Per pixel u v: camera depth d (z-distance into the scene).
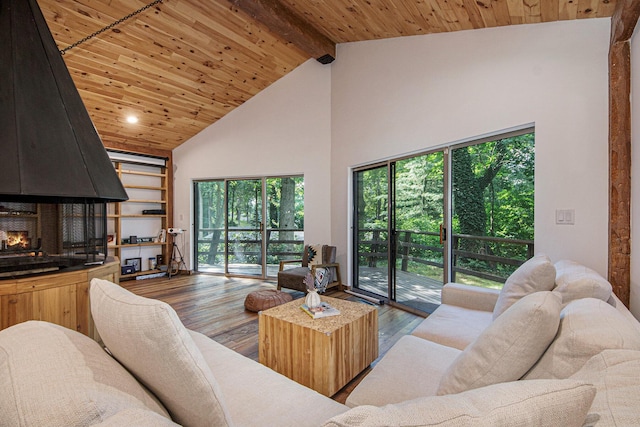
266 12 3.49
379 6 3.08
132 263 5.55
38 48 2.55
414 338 1.79
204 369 0.83
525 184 2.63
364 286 4.45
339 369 2.05
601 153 2.18
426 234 3.46
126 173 5.55
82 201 3.16
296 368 2.12
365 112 4.20
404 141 3.62
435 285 3.35
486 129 2.80
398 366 1.47
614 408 0.65
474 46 2.91
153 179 5.93
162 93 4.61
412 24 3.21
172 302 4.07
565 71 2.34
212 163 5.77
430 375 1.40
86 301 2.62
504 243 2.76
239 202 5.69
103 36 3.52
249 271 5.64
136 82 4.26
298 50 4.79
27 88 2.42
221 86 4.94
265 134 5.39
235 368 1.49
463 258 3.10
